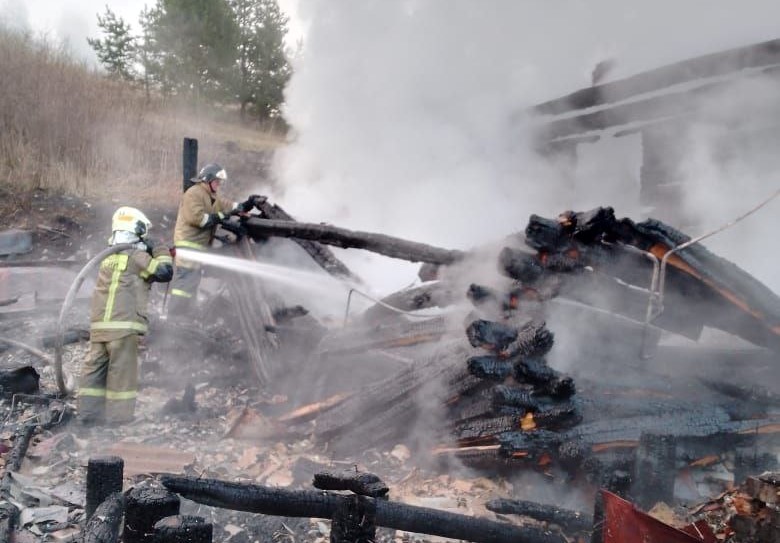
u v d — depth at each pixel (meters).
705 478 4.53
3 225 10.25
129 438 5.02
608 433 4.35
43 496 3.88
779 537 3.11
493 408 4.43
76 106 13.37
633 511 2.83
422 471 4.73
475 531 3.04
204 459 4.71
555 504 4.29
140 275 5.43
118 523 2.80
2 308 7.86
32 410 5.32
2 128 12.30
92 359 5.28
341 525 2.86
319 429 5.16
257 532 3.73
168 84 19.16
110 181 12.09
